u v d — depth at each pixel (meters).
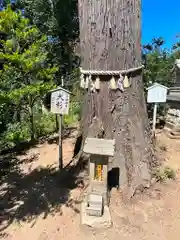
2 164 4.76
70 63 11.68
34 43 6.12
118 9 3.22
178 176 3.85
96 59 3.36
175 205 3.18
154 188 3.49
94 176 3.02
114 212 3.00
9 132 6.21
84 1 3.35
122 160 3.46
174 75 7.96
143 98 3.82
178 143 5.45
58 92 3.71
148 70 7.48
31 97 5.93
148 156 3.66
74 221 2.89
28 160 4.89
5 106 5.50
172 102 6.94
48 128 7.06
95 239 2.63
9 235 2.74
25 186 3.79
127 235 2.68
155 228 2.79
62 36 11.77
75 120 7.60
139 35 3.63
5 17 5.57
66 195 3.39
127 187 3.38
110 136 3.50
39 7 11.27
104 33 3.27
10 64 5.71
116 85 3.39
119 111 3.47
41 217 3.01
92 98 3.54
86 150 2.90
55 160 4.66
